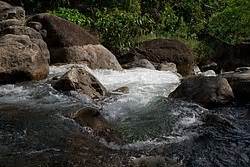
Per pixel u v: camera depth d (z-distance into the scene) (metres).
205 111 8.13
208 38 16.27
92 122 7.17
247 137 7.04
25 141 6.34
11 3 15.19
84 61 11.81
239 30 15.84
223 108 8.62
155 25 15.71
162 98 8.84
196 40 15.96
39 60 10.00
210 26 16.42
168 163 5.95
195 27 16.66
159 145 6.54
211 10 18.06
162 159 6.06
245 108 8.70
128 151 6.27
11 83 9.55
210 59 15.11
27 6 15.52
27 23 12.23
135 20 14.41
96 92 8.94
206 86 8.86
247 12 15.66
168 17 16.31
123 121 7.51
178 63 13.91
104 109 8.04
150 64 12.95
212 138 6.91
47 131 6.75
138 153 6.21
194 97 8.78
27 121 7.15
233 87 9.32
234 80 9.48
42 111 7.68
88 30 13.95
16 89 9.01
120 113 7.91
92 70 11.47
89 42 12.26
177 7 17.45
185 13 17.41
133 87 10.02
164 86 10.30
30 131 6.72
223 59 15.01
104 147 6.35
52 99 8.41
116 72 11.57
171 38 15.36
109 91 9.42
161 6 17.14
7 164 5.57
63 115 7.45
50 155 5.92
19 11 13.61
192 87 9.00
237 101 9.12
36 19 12.34
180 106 8.30
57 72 10.67
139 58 13.36
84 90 8.81
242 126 7.59
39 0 15.62
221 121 7.58
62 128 6.89
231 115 8.22
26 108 7.84
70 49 11.78
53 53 11.77
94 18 14.81
